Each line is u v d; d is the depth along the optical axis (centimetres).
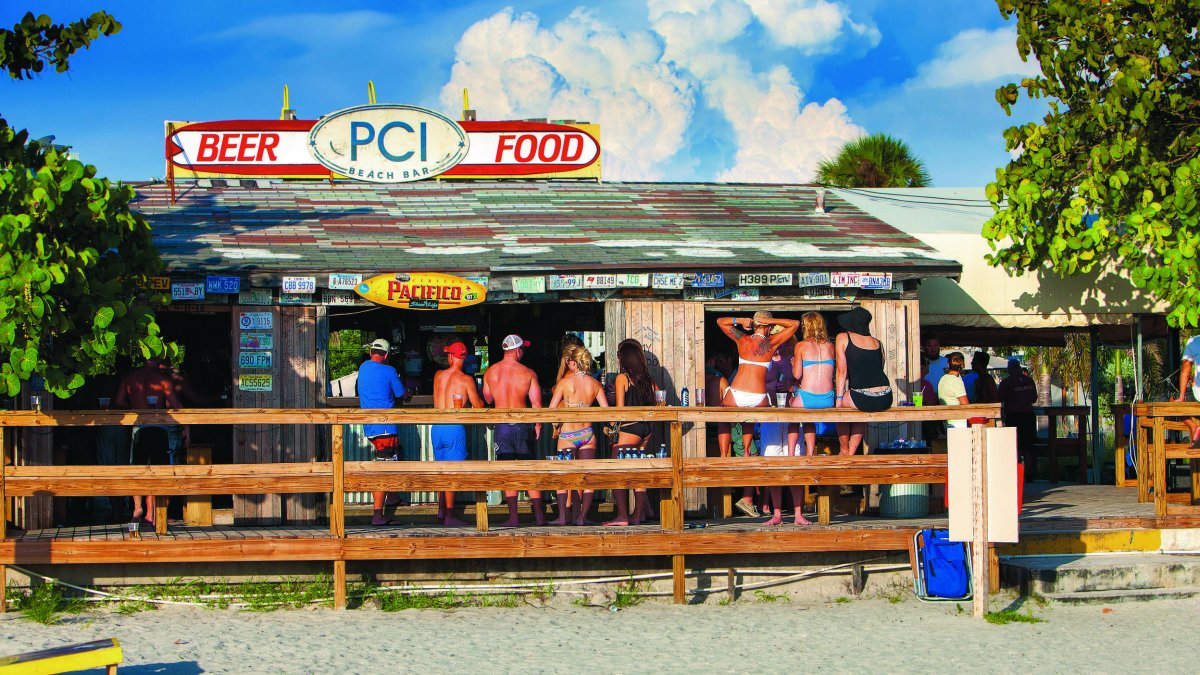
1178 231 1255
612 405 1187
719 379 1234
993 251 1449
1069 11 1348
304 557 966
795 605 1027
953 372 1242
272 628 908
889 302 1259
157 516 978
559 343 1528
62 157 916
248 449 1138
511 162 1627
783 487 1216
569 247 1251
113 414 940
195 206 1405
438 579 1027
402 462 982
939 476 1042
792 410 1023
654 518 1149
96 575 979
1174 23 1309
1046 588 1017
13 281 841
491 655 836
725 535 1015
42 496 1069
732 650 860
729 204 1523
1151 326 1595
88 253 878
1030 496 1348
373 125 1558
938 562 1031
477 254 1209
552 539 995
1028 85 1391
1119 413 1498
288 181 1572
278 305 1149
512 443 1114
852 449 1106
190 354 1492
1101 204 1345
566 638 893
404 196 1505
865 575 1073
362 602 991
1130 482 1496
